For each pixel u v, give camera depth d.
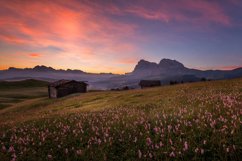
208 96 27.83
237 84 41.59
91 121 21.56
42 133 17.75
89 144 14.50
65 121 23.52
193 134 12.98
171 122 16.05
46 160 13.02
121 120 20.22
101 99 63.59
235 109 16.38
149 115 21.06
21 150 14.73
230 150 10.53
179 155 11.12
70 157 13.11
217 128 13.43
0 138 18.34
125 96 58.09
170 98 35.09
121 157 12.27
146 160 11.52
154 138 13.83
